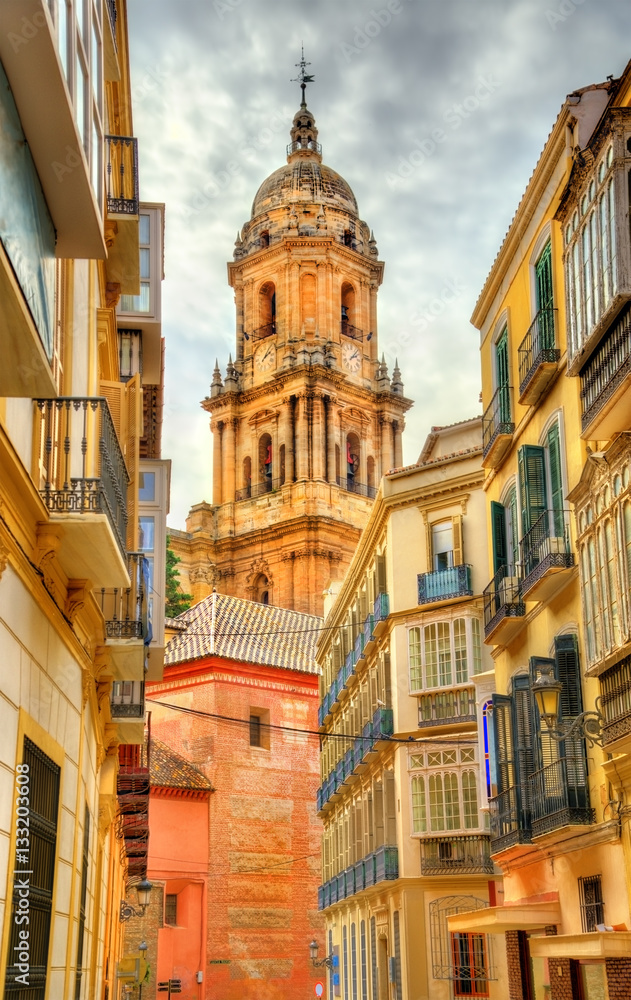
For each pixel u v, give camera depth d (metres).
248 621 61.94
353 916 43.03
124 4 16.42
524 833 21.23
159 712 58.72
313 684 60.38
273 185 102.19
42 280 9.40
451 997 32.31
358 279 99.94
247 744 57.06
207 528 94.50
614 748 16.45
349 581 44.38
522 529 21.61
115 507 13.65
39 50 8.17
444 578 35.12
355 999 42.16
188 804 54.31
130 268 18.69
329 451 93.06
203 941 52.94
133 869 45.75
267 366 96.19
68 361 14.34
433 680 34.97
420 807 34.25
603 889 17.95
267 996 54.19
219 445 97.31
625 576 16.23
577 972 19.09
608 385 16.19
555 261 20.81
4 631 10.11
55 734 13.00
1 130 8.16
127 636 17.48
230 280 100.88
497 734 22.66
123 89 18.59
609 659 16.72
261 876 55.62
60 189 9.56
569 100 19.45
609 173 16.09
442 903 33.22
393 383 99.06
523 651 22.81
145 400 28.91
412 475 37.03
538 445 21.83
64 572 13.02
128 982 44.22
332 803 47.81
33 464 11.66
